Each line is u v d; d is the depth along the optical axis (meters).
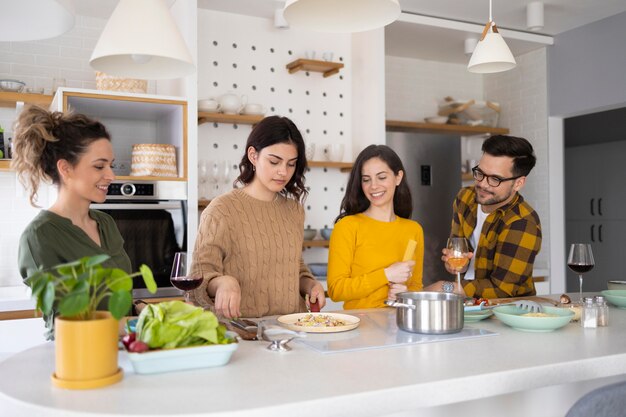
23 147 1.66
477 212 2.73
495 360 1.35
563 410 1.69
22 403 1.04
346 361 1.33
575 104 4.64
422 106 5.16
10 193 3.68
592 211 6.93
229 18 4.04
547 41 4.79
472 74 5.43
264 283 2.07
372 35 4.18
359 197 2.32
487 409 1.59
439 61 5.25
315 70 4.21
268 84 4.15
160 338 1.23
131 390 1.11
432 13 4.28
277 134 2.03
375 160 2.26
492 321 1.87
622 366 1.43
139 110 3.56
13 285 3.68
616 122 5.73
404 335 1.60
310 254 4.32
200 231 2.03
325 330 1.61
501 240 2.48
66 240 1.64
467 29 4.45
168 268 3.39
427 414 1.51
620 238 6.61
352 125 4.45
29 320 3.12
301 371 1.25
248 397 1.07
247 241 2.04
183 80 3.50
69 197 1.73
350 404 1.09
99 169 1.73
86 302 1.09
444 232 4.49
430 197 4.45
